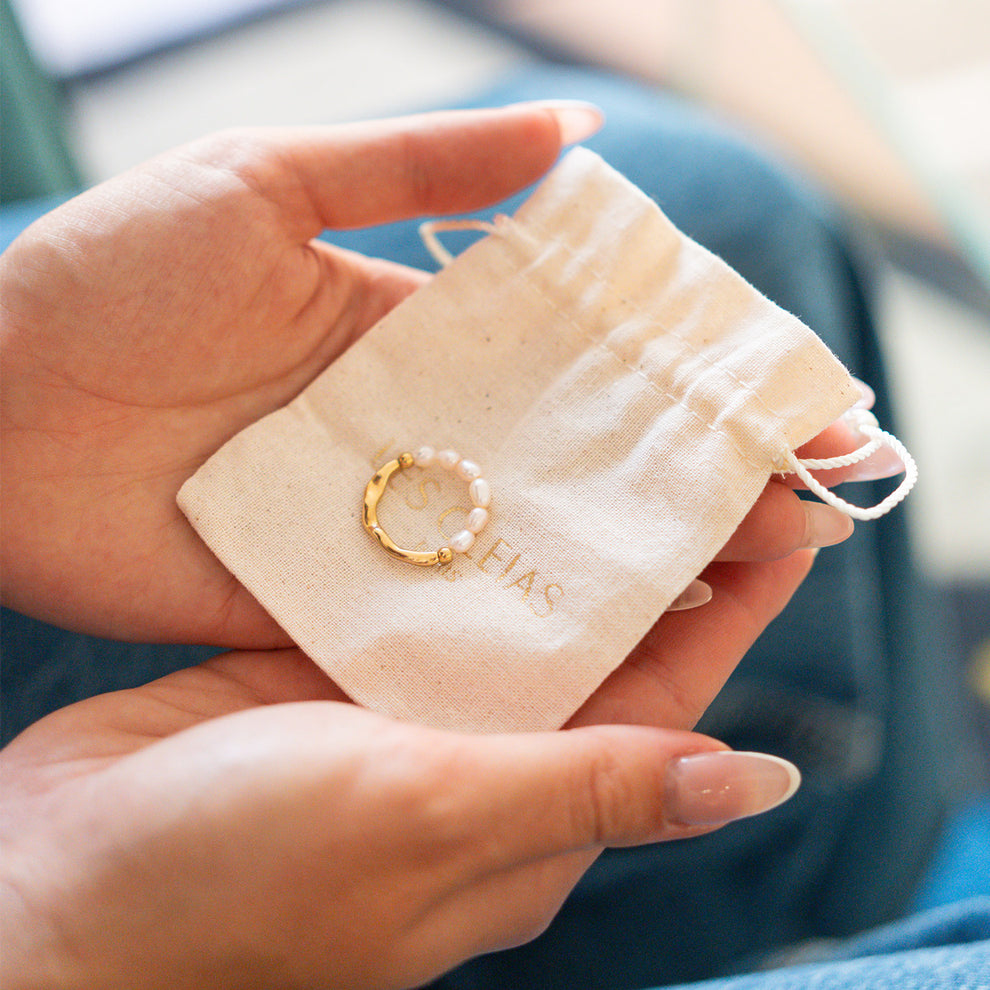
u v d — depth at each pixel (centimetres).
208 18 66
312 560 26
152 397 27
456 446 27
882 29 55
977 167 53
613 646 25
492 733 25
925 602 40
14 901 23
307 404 27
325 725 23
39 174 44
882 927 37
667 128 36
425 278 30
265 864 22
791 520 26
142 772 23
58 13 64
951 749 45
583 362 27
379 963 23
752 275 35
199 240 27
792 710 36
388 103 63
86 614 28
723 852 35
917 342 55
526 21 66
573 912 34
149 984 23
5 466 27
